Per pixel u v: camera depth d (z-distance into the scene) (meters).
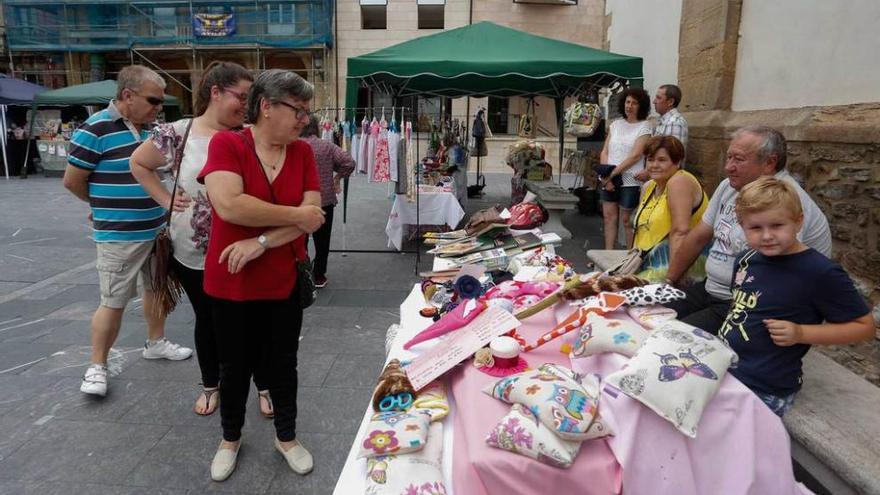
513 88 8.27
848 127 3.05
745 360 2.01
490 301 2.06
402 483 1.32
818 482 1.98
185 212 2.56
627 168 5.50
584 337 1.68
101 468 2.45
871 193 2.92
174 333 4.00
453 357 1.72
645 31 6.68
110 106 2.88
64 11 17.09
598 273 2.38
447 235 3.58
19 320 4.25
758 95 4.19
